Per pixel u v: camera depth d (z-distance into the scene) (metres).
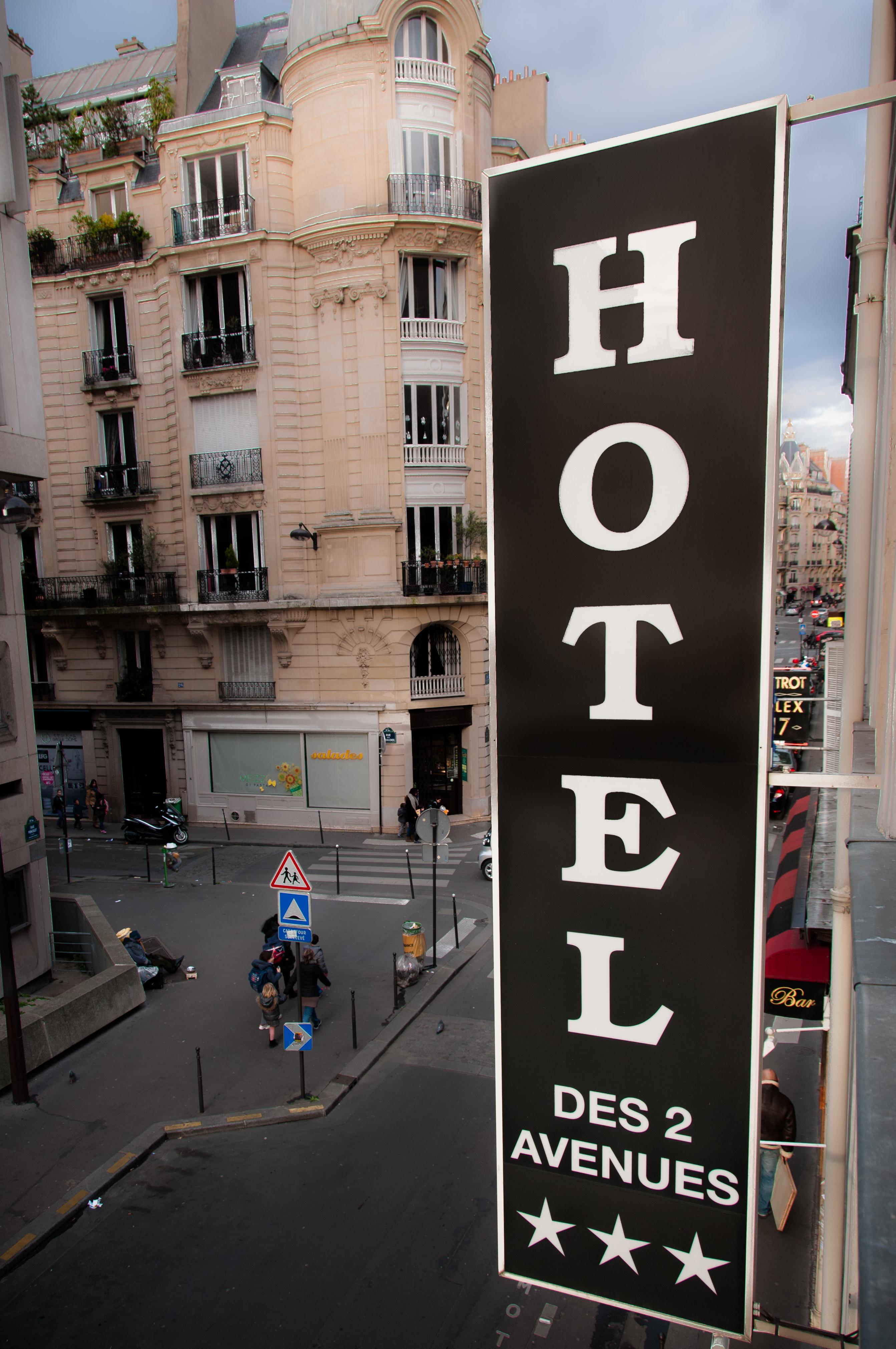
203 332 25.03
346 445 24.02
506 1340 6.78
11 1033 10.34
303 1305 7.18
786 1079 10.80
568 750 3.78
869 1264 1.44
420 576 24.19
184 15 26.06
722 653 3.46
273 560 24.91
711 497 3.43
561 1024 3.88
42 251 27.45
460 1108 10.18
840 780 3.55
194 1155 9.34
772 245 3.25
